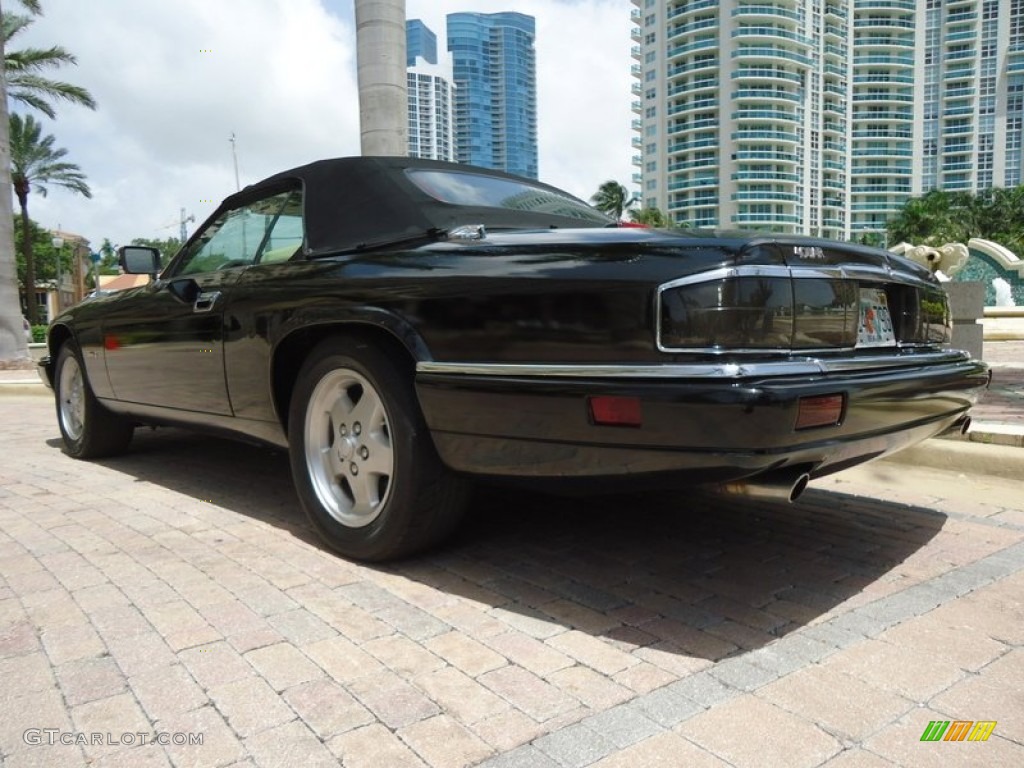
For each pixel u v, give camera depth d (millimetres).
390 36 7223
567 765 1729
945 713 1954
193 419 3912
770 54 101562
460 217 3018
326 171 3393
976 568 2977
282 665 2197
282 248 3430
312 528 3510
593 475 2354
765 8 100625
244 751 1788
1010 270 23484
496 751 1784
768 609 2600
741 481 2340
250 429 3531
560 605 2629
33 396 10055
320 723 1901
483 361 2490
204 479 4527
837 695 2039
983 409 5855
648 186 116188
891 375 2512
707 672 2160
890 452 2773
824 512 3730
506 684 2094
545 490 2535
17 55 24453
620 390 2189
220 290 3508
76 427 5246
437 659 2236
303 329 3055
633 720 1915
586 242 2389
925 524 3539
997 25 112125
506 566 2996
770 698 2021
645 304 2182
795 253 2330
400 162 3359
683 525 3514
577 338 2293
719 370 2090
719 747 1803
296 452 3188
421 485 2770
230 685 2086
